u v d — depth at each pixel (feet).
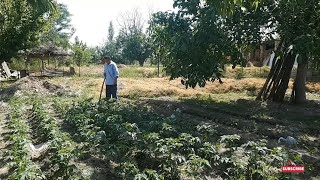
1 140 28.68
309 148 27.27
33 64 125.39
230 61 47.98
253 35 44.06
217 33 43.68
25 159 20.39
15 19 76.84
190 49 43.16
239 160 20.81
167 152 21.67
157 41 49.73
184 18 45.62
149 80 75.92
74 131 31.01
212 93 61.77
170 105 45.03
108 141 25.29
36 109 38.14
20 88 58.08
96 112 34.88
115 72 44.04
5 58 79.15
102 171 21.36
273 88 49.60
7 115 39.27
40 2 59.36
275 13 41.96
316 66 47.96
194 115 40.32
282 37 45.32
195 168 20.92
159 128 27.91
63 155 20.24
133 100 50.90
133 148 23.67
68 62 147.64
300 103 48.24
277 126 34.22
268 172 20.26
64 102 43.57
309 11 41.06
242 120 36.55
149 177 18.56
